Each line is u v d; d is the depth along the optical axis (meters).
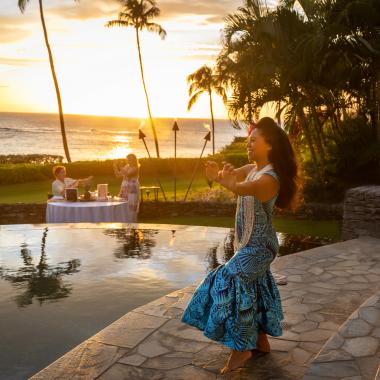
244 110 14.34
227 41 14.23
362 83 13.89
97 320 4.34
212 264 6.32
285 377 3.05
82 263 6.35
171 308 4.29
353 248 6.72
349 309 4.30
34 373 3.34
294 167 3.05
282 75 13.47
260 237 3.03
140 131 15.33
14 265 6.23
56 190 10.28
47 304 4.77
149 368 3.20
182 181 23.55
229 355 3.38
